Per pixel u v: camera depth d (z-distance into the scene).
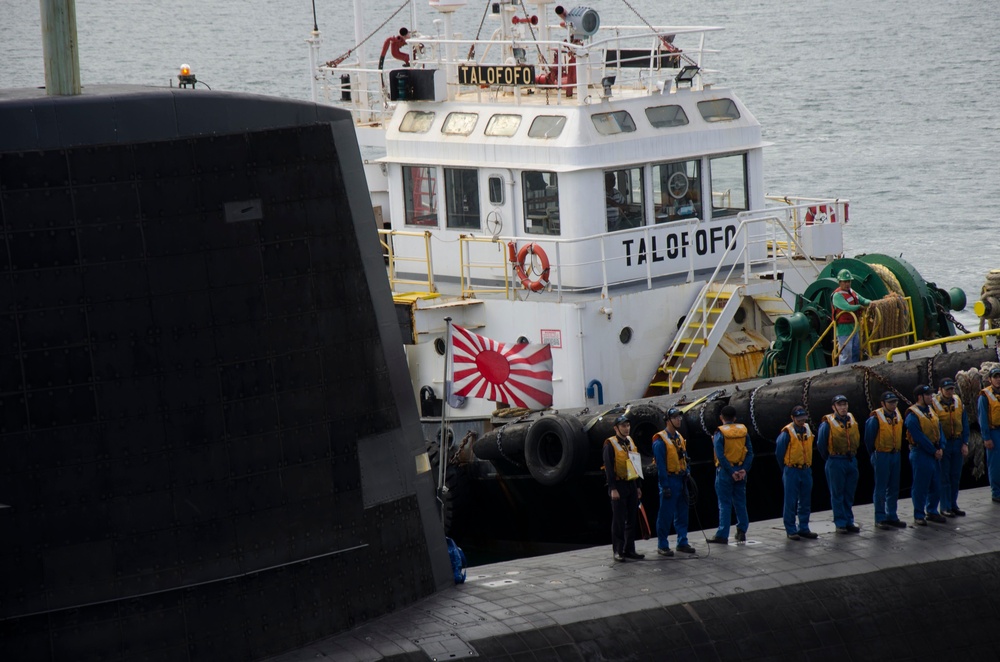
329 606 28.67
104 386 25.36
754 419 41.94
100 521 25.53
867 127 140.12
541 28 53.28
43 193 24.55
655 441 35.00
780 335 47.03
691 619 31.80
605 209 48.38
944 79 171.38
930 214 99.12
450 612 30.47
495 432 45.16
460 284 51.50
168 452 26.11
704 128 50.31
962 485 43.53
